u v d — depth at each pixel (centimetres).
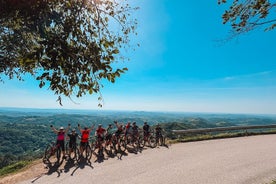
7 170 1529
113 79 489
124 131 1828
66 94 480
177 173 1143
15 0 454
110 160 1440
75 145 1480
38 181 1108
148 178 1076
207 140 2197
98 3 555
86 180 1077
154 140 1953
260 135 2542
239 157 1464
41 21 509
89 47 484
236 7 570
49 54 420
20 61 430
